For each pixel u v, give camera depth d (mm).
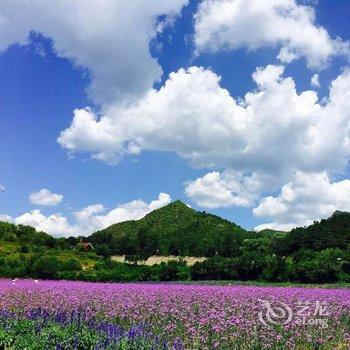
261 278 51438
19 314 17656
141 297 22734
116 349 11688
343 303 21734
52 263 51969
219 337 14492
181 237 162625
